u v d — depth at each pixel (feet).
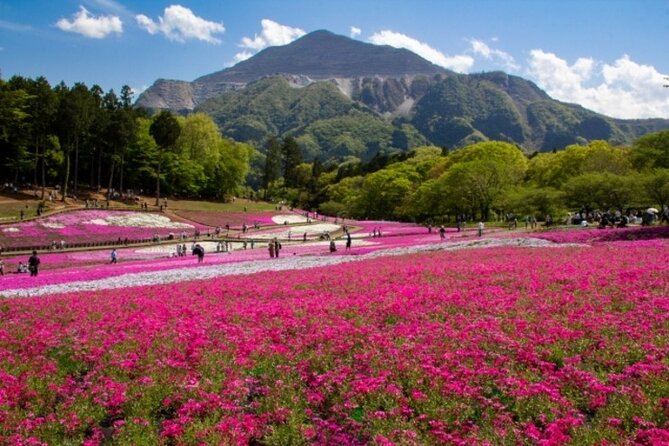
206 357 41.19
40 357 44.19
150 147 346.13
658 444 24.41
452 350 38.75
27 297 75.97
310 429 29.66
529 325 43.27
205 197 414.41
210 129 413.39
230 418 31.09
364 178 523.70
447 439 27.22
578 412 29.58
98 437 31.14
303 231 267.18
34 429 31.45
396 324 47.29
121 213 260.62
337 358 38.73
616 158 251.39
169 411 34.76
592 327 41.65
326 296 62.90
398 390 32.48
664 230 118.83
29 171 311.06
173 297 68.95
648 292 52.39
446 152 515.09
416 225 300.40
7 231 197.36
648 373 32.24
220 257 156.76
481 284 62.85
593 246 101.04
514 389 31.48
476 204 300.20
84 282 102.63
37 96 259.39
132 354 42.70
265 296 66.64
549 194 226.38
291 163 626.23
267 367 39.19
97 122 297.12
